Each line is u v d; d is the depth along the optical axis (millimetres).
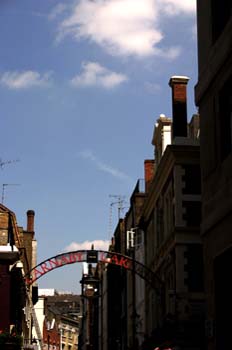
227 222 21688
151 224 48562
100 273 89562
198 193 38750
